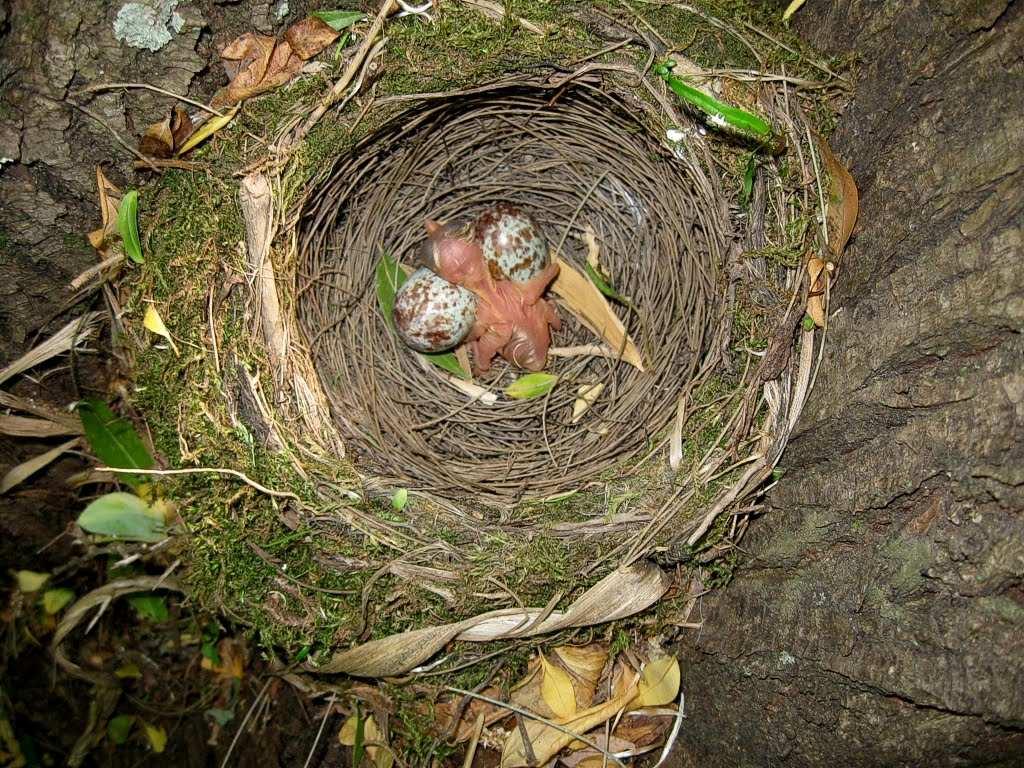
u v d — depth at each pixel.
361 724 0.22
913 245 0.17
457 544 0.20
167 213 0.19
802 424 0.19
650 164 0.22
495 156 0.25
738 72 0.19
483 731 0.22
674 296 0.23
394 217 0.25
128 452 0.20
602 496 0.21
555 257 0.25
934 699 0.15
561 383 0.25
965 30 0.16
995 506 0.15
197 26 0.18
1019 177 0.15
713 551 0.20
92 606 0.21
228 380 0.19
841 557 0.18
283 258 0.20
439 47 0.19
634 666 0.22
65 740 0.22
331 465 0.20
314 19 0.18
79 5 0.17
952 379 0.16
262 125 0.19
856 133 0.19
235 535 0.19
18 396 0.21
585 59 0.19
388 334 0.25
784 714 0.19
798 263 0.19
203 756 0.24
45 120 0.18
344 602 0.20
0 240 0.19
